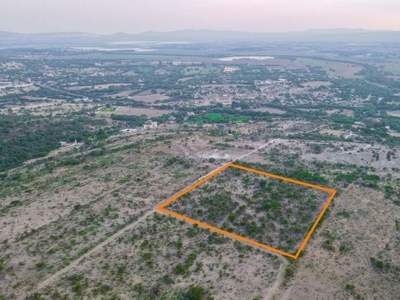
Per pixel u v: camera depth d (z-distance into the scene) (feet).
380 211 257.75
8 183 328.90
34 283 189.47
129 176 311.88
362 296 184.24
